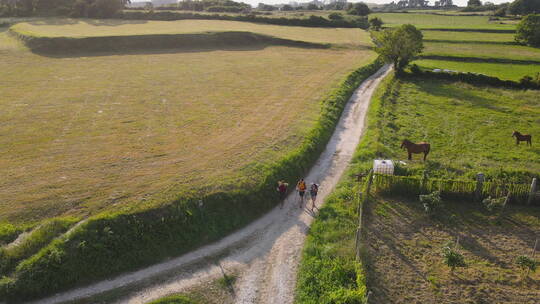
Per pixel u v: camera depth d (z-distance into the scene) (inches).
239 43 3068.4
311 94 1786.4
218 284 727.7
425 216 927.0
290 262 787.4
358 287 681.6
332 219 904.9
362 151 1250.6
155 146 1187.3
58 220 787.4
